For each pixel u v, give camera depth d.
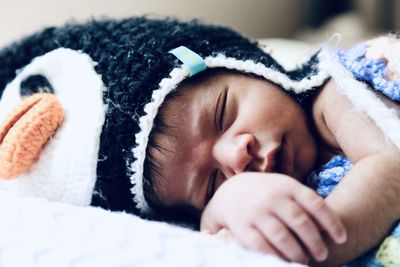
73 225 0.57
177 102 0.73
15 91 0.80
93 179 0.72
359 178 0.58
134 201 0.77
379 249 0.57
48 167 0.71
